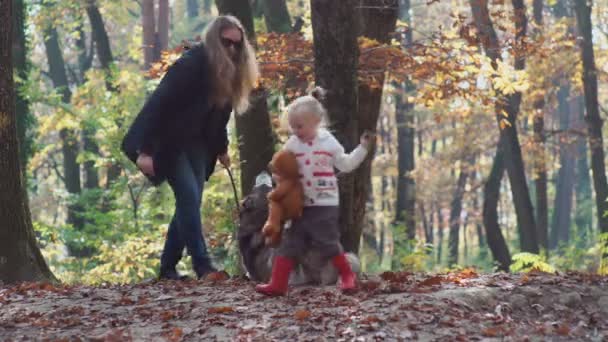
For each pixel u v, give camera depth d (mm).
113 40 43250
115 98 22172
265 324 5160
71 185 31219
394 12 10539
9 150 8133
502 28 11516
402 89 29000
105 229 20531
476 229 51906
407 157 29312
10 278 8047
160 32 31625
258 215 6777
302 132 5664
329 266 6215
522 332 5207
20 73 21453
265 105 12266
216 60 6727
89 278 18906
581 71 24953
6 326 5543
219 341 4898
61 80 35531
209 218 13891
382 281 6543
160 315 5566
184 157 7051
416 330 5000
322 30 8195
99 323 5516
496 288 6078
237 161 14977
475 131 31953
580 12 24531
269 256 6551
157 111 6754
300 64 11570
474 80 11492
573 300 6078
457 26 10844
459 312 5402
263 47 11930
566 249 23875
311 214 5703
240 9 11898
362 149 5605
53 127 26516
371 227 26484
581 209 46406
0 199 8070
